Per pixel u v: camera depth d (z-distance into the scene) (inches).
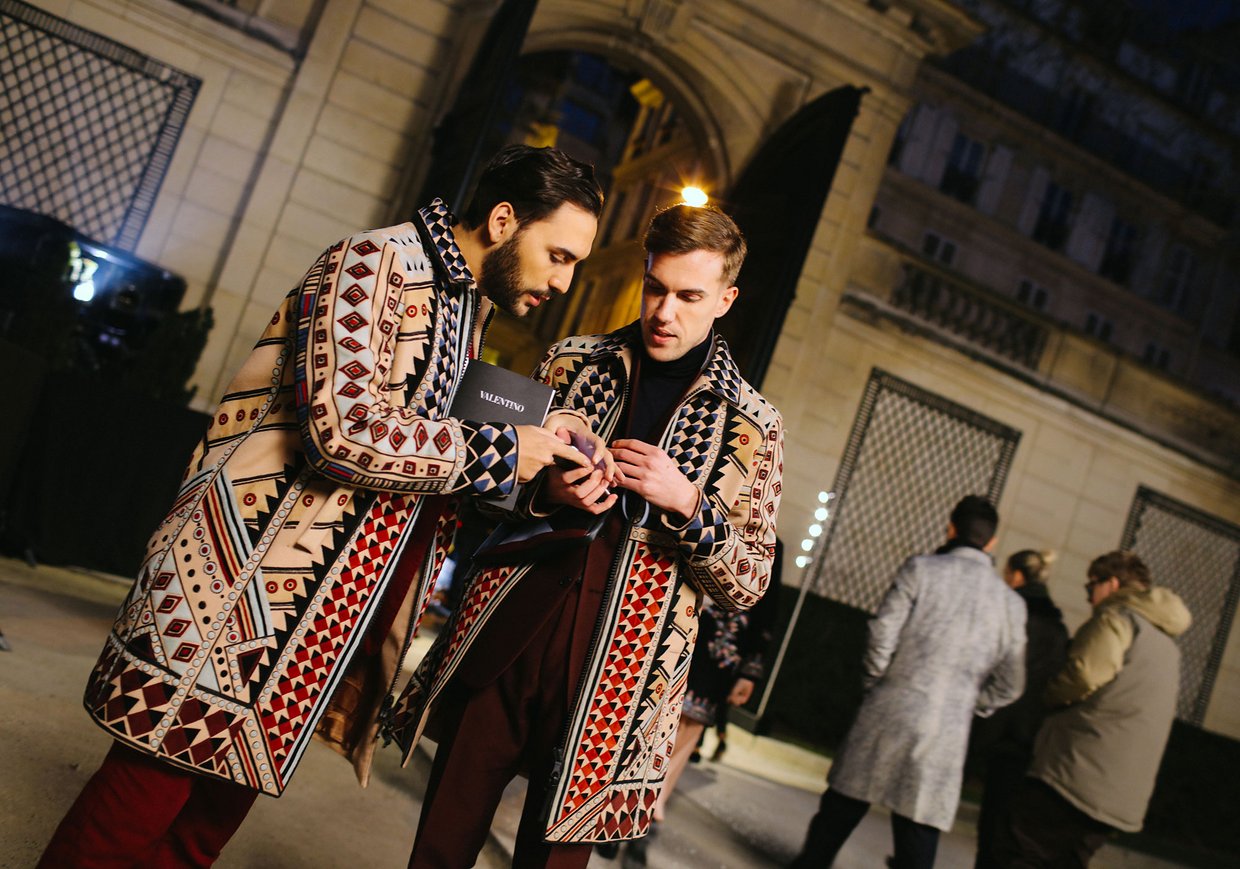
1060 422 453.4
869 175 414.3
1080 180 802.2
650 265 72.9
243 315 331.0
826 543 407.8
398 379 62.3
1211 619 500.1
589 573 69.7
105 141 321.4
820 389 409.7
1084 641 156.1
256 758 60.2
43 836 84.0
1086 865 159.5
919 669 137.9
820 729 367.9
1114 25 786.8
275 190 335.6
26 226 238.1
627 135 1096.8
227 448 61.7
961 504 149.3
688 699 150.3
